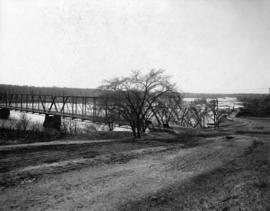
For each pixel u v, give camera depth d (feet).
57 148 55.06
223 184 30.55
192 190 29.04
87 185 30.73
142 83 92.02
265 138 79.77
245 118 194.29
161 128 114.73
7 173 34.71
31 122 165.78
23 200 25.98
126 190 29.14
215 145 64.18
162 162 43.68
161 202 25.61
